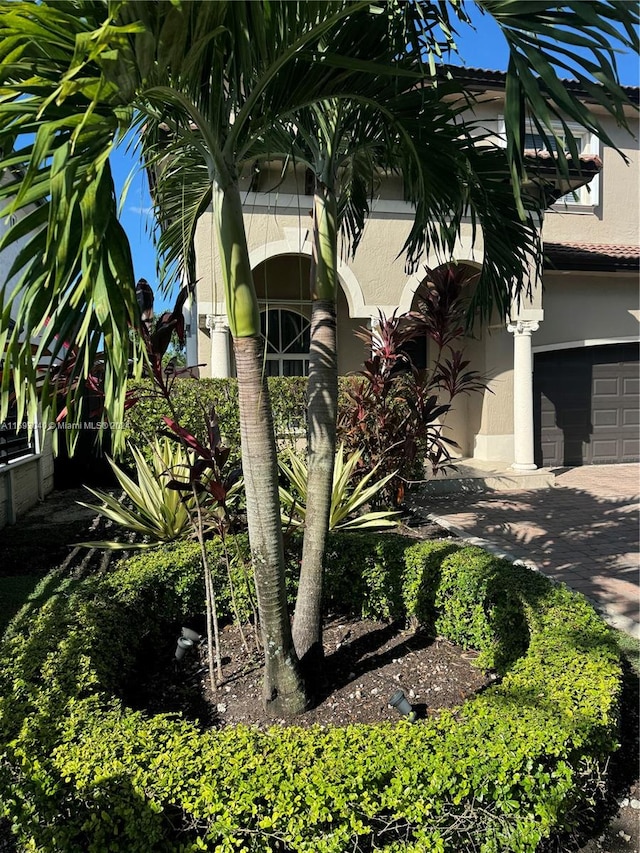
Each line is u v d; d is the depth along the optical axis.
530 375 11.02
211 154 2.59
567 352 12.77
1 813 2.17
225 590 4.42
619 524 7.85
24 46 1.58
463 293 11.27
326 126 3.51
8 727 2.45
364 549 4.70
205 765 2.19
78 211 1.62
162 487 5.66
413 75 2.59
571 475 11.78
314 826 2.06
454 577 4.12
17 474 8.39
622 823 2.68
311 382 3.63
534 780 2.25
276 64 2.35
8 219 1.86
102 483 10.81
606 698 2.62
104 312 1.57
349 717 3.24
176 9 1.62
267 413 2.89
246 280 2.72
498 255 4.61
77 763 2.18
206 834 2.10
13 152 1.64
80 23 1.60
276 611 3.10
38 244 1.66
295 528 4.50
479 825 2.24
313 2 2.15
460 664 3.93
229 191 2.62
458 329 6.00
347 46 2.76
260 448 2.89
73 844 2.15
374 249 10.27
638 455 13.23
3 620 4.05
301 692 3.27
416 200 4.47
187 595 4.36
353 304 10.20
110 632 3.47
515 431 11.09
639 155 13.32
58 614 3.58
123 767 2.18
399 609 4.52
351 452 7.02
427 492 9.93
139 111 2.85
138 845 2.07
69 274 1.60
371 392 6.87
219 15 1.82
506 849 2.21
